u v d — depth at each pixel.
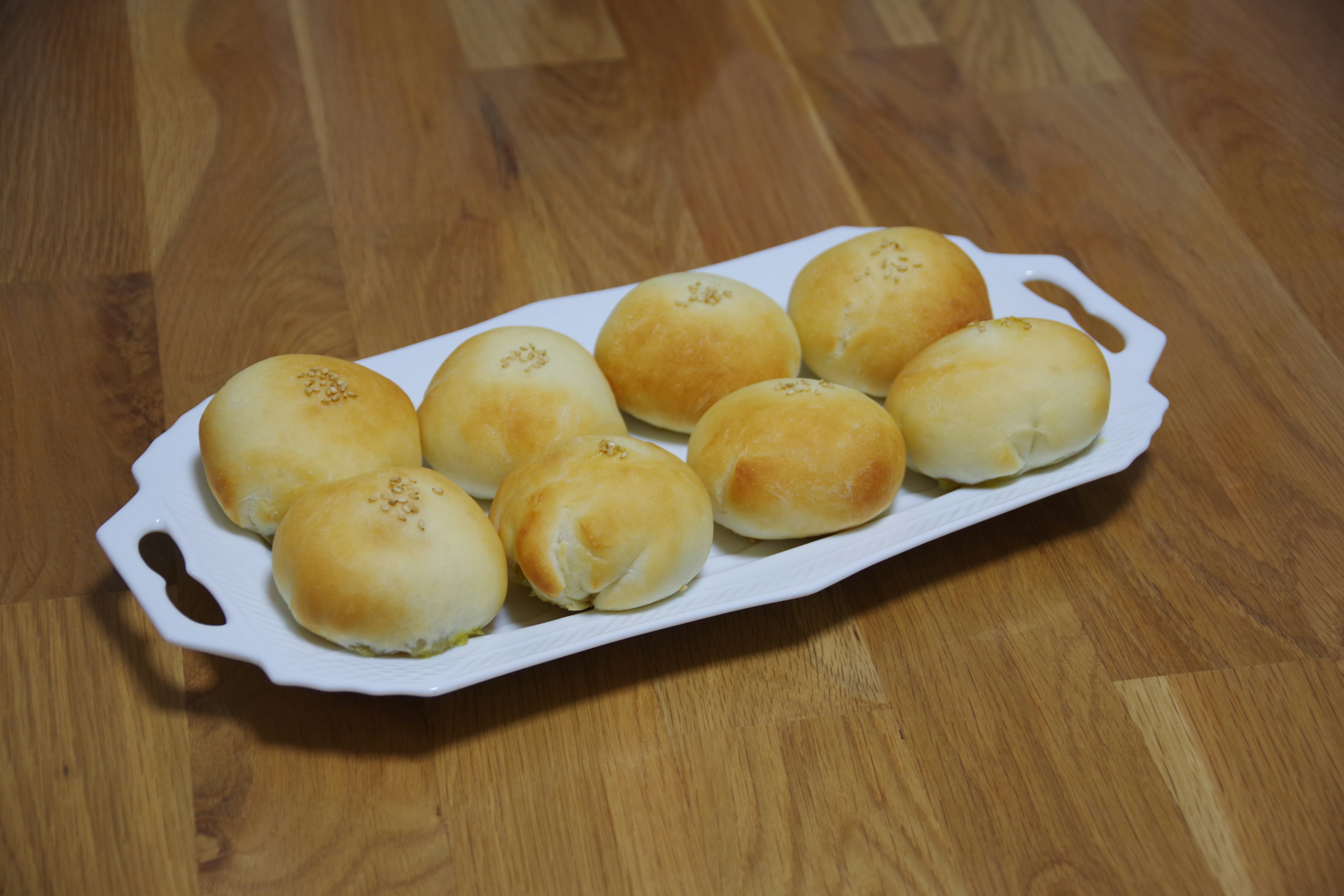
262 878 0.60
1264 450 0.75
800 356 0.73
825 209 0.90
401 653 0.62
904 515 0.67
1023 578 0.69
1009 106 0.97
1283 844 0.62
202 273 0.82
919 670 0.66
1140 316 0.82
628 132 0.94
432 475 0.64
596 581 0.63
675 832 0.61
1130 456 0.69
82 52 0.96
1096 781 0.63
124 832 0.60
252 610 0.62
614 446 0.65
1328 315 0.83
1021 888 0.60
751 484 0.66
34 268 0.81
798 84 0.98
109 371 0.77
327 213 0.87
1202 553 0.70
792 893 0.60
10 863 0.60
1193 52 1.02
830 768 0.63
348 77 0.96
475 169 0.91
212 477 0.65
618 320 0.72
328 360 0.68
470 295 0.83
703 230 0.88
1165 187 0.91
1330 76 1.00
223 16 1.00
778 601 0.63
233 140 0.91
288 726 0.63
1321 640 0.67
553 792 0.62
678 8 1.04
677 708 0.64
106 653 0.65
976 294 0.73
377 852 0.60
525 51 1.00
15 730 0.63
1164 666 0.66
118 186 0.87
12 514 0.70
